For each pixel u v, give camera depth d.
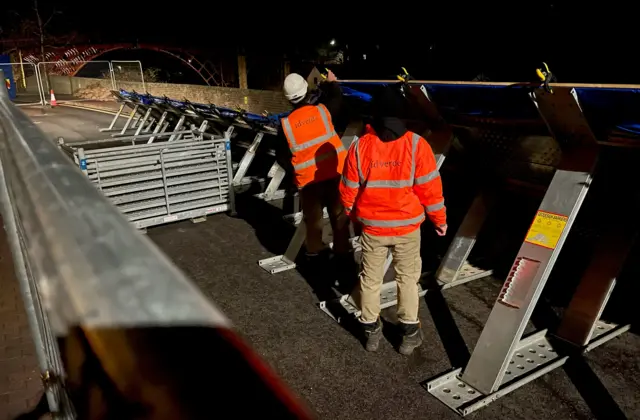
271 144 7.74
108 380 0.35
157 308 0.36
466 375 2.97
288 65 24.28
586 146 3.02
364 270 3.16
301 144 4.19
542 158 4.04
